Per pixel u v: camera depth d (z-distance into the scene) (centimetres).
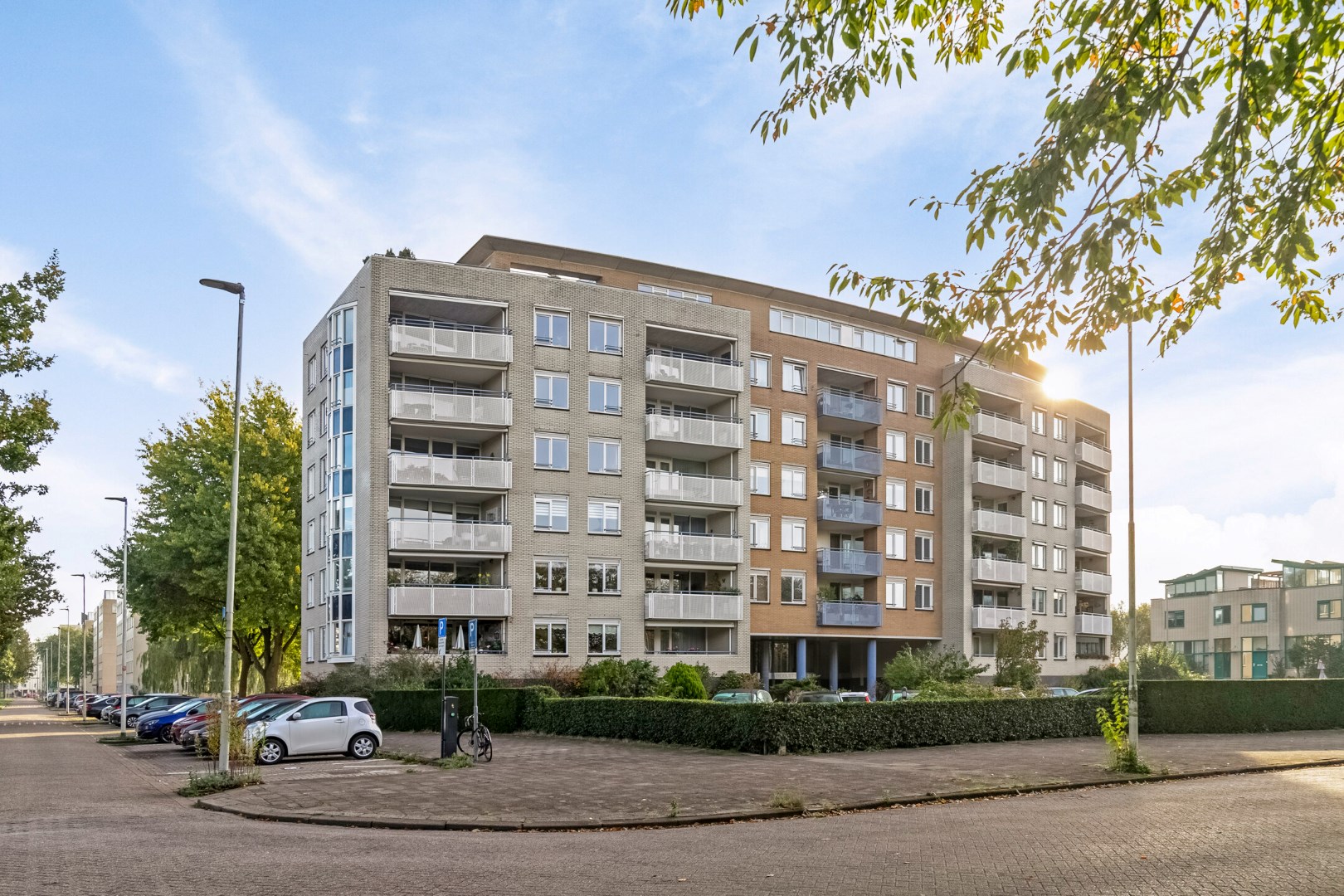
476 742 2377
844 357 5369
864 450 5353
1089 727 3097
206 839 1363
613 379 4497
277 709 2548
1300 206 727
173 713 3975
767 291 5162
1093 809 1582
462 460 4122
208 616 5266
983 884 997
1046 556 6206
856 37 754
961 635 5491
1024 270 755
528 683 3972
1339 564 8944
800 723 2516
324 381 4616
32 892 991
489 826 1476
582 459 4388
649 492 4512
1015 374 6125
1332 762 2469
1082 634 6438
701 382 4675
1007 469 5891
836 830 1409
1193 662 9569
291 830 1460
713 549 4619
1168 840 1259
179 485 5166
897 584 5422
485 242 4556
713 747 2608
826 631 5134
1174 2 736
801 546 5103
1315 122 722
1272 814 1503
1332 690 3588
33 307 2620
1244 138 673
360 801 1727
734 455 4775
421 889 992
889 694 5084
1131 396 2242
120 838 1371
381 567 4000
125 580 4494
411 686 3688
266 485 5153
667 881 1029
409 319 4294
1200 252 778
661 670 4450
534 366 4325
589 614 4325
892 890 974
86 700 7750
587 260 4744
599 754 2533
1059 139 675
